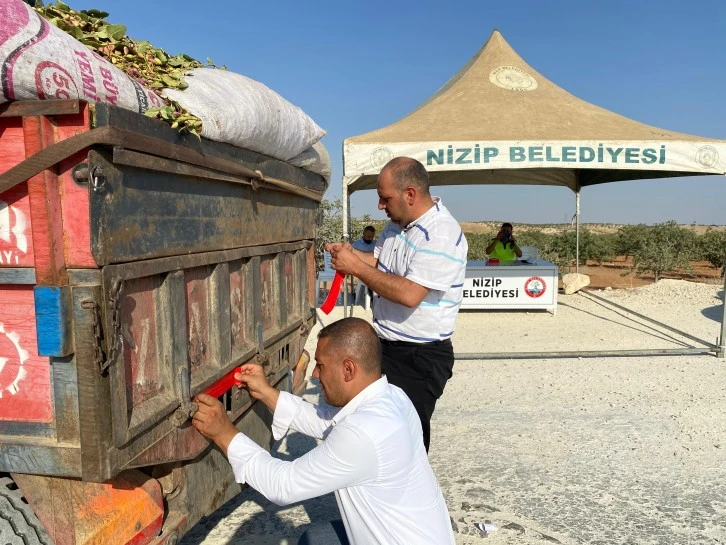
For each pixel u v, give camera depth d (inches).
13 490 80.0
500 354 282.4
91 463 67.6
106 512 77.7
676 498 155.4
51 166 63.8
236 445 84.1
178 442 85.6
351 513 79.7
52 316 64.8
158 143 75.7
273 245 128.1
